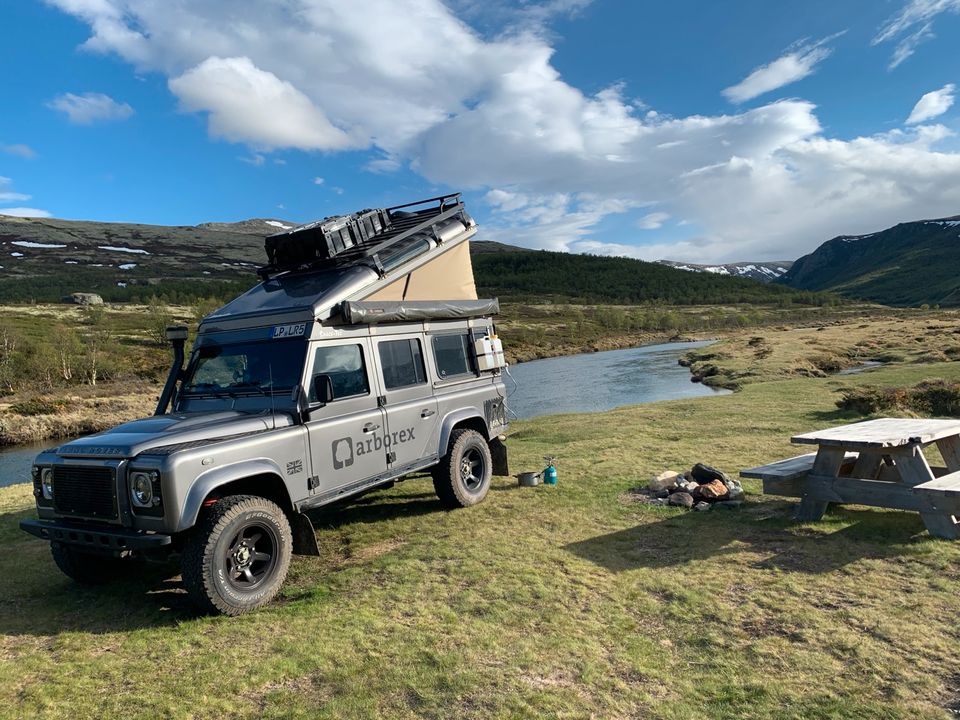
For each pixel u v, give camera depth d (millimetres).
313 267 6727
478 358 7801
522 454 10883
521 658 3592
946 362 27562
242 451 4750
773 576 4691
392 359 6543
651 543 5633
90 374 48719
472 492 7238
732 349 48062
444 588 4754
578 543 5715
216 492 4770
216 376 5926
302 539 5199
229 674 3545
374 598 4645
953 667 3307
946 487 5180
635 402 25156
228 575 4492
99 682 3541
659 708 3068
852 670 3334
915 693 3084
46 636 4332
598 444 11344
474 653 3678
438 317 7145
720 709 3045
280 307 5840
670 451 10070
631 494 7375
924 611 3965
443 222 7594
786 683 3236
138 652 3912
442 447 6895
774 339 56344
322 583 5070
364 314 6039
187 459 4348
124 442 4617
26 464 23062
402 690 3297
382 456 6105
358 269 6246
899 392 14609
